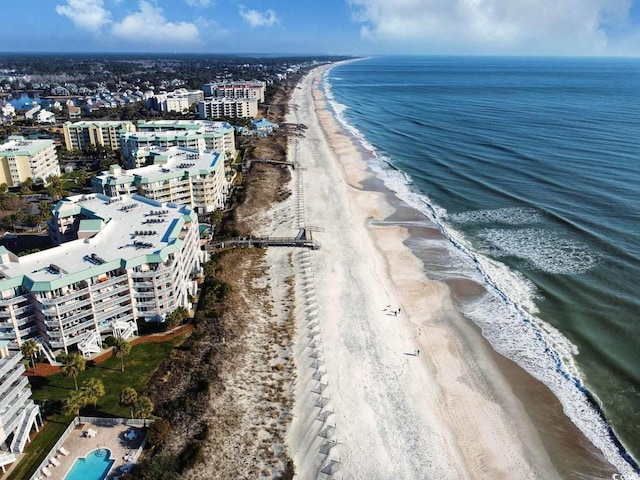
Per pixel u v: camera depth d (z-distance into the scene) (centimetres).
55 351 8594
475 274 11600
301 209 15775
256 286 11212
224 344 9000
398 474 6581
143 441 6850
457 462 6794
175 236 9938
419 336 9450
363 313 10138
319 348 9031
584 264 11706
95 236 9800
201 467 6538
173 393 7844
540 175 17912
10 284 8119
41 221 14325
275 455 6812
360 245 13238
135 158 17100
